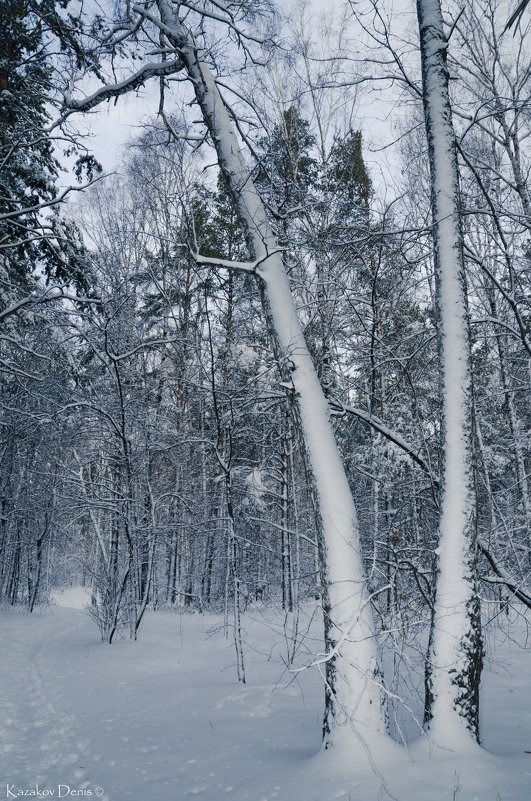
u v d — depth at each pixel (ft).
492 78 28.14
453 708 13.53
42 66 33.04
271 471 45.19
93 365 44.55
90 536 69.05
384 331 29.22
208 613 52.24
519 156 28.45
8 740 18.42
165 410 41.93
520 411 39.81
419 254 25.61
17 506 61.36
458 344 16.01
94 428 40.24
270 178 24.29
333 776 12.36
